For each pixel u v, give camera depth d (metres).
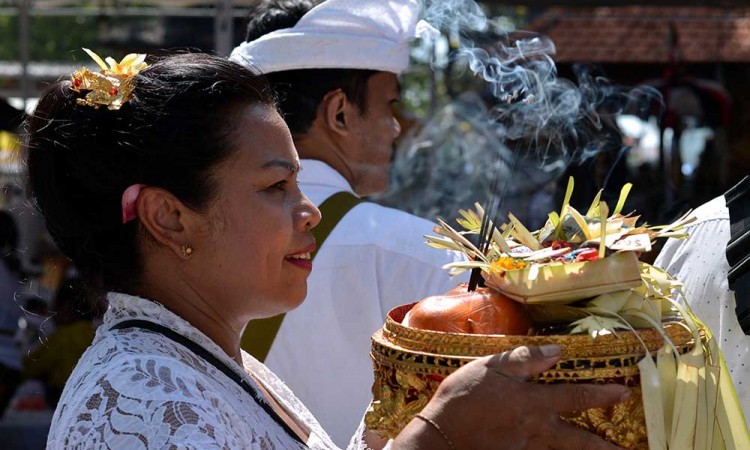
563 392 0.98
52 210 1.17
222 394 1.10
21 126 1.28
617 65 4.53
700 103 4.41
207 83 1.13
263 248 1.15
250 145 1.14
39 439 3.88
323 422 1.71
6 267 3.89
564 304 1.06
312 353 1.70
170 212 1.13
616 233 1.10
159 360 1.06
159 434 0.97
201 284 1.17
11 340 3.86
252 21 1.91
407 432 1.00
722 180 4.44
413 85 7.41
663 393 1.04
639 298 1.06
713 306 1.42
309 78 1.80
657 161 4.11
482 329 1.06
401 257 1.68
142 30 4.81
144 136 1.11
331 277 1.69
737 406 1.13
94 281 1.22
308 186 1.78
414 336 1.07
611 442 1.00
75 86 1.15
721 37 4.55
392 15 1.83
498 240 1.16
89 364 1.09
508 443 0.98
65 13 4.95
